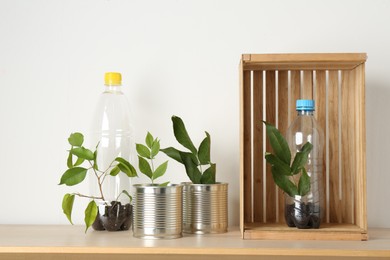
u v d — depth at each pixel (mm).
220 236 1272
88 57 1533
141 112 1515
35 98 1536
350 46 1479
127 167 1292
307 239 1220
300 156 1261
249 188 1397
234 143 1494
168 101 1511
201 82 1507
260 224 1339
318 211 1256
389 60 1472
